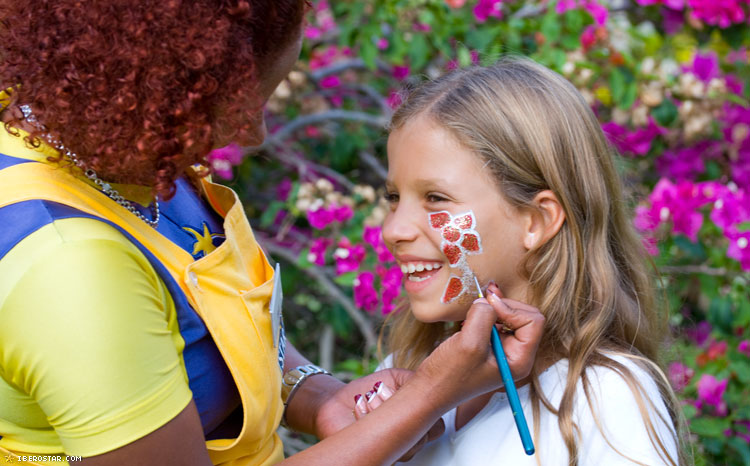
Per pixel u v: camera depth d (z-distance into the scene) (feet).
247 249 3.83
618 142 8.16
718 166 8.51
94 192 3.12
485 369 3.28
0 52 2.94
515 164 3.88
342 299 8.36
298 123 8.84
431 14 7.95
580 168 4.08
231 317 3.35
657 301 5.09
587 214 4.10
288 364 4.60
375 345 8.11
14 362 2.74
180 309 3.16
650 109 8.07
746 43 8.80
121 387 2.72
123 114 2.84
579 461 3.63
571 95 4.17
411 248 3.95
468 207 3.83
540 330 3.40
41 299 2.68
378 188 9.84
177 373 2.98
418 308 4.01
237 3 2.98
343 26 8.25
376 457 3.19
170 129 2.93
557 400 3.82
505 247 3.92
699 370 7.25
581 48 8.07
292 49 3.37
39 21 2.85
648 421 3.58
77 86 2.82
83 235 2.82
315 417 4.20
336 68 9.14
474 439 3.97
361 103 10.22
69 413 2.70
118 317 2.75
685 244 7.47
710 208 7.70
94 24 2.78
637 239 4.60
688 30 9.04
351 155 9.59
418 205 3.96
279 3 3.20
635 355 4.00
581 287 4.01
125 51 2.77
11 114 3.15
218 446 3.35
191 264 3.24
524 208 3.94
